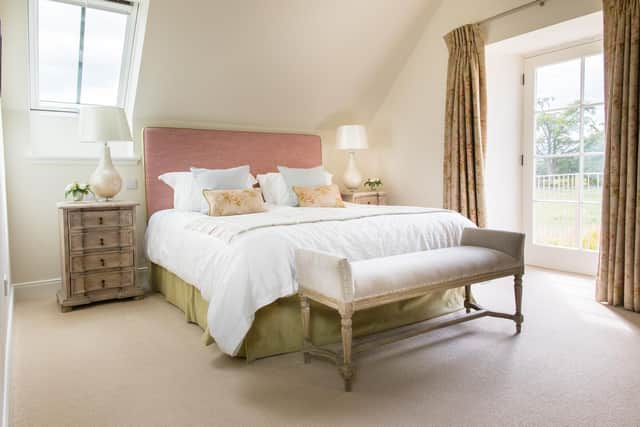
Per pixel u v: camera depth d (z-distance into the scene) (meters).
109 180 3.33
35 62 3.42
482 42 3.89
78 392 1.89
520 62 4.29
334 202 3.88
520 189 4.40
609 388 1.83
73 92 3.82
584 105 3.85
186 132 4.04
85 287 3.18
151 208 3.88
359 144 4.79
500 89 4.20
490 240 2.62
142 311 3.11
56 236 3.57
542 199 4.25
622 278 2.93
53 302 3.35
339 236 2.42
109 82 3.94
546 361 2.11
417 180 4.75
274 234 2.28
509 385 1.88
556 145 4.10
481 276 2.36
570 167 4.00
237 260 2.14
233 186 3.60
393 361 2.16
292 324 2.30
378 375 2.01
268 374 2.05
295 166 4.76
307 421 1.64
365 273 2.01
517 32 3.69
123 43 3.70
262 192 4.21
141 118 3.94
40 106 3.70
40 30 3.38
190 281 2.65
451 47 4.09
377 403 1.76
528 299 3.15
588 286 3.48
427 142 4.59
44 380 2.00
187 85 3.87
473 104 3.91
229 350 2.05
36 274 3.51
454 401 1.76
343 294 1.86
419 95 4.64
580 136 3.90
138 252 3.93
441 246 2.78
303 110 4.73
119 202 3.29
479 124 3.88
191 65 3.73
